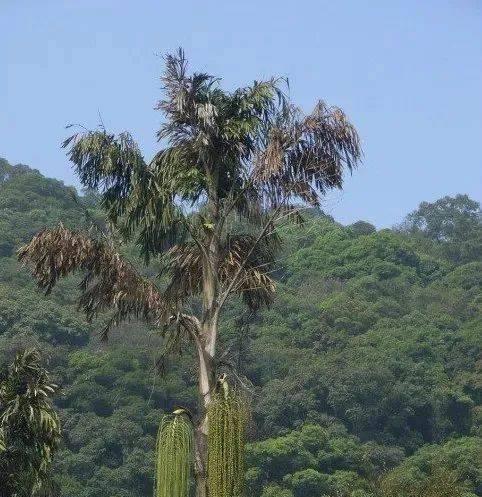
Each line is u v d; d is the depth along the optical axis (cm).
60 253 2111
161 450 1873
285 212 2150
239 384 1998
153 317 2139
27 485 2461
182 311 2162
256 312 2344
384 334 9975
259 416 7844
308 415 7962
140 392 7550
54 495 2572
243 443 1862
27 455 2467
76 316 8812
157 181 2166
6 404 2478
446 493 3036
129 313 2155
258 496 6581
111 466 6856
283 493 6494
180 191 2183
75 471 6681
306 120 2138
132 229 2184
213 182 2191
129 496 6650
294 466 6831
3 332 8494
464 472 6178
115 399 7538
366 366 8762
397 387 8625
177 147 2202
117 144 2152
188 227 2158
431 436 8600
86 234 2136
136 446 7019
